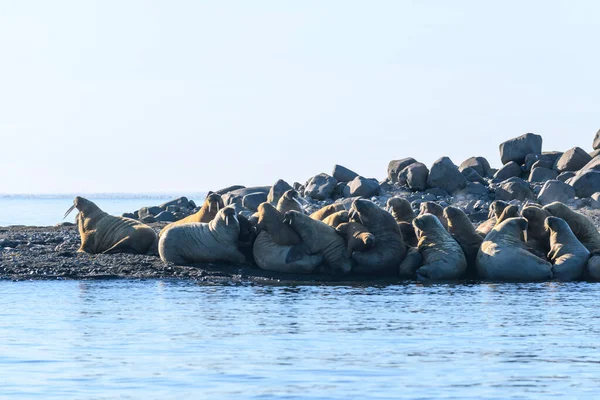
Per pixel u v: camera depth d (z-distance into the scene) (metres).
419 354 53.81
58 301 75.31
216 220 95.00
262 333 60.81
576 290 83.00
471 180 177.62
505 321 65.75
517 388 45.50
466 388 45.50
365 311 70.56
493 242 92.56
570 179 162.88
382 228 94.12
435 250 92.69
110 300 75.94
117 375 48.59
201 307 72.31
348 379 47.47
